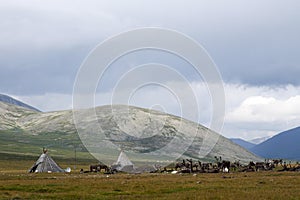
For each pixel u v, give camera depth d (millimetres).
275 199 41781
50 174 97000
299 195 44531
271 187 53500
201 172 97250
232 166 110688
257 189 51344
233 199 41875
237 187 54062
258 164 108312
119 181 65688
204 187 54906
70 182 64250
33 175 91312
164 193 49750
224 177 74938
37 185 58625
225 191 49406
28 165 186125
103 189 53594
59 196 46688
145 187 55500
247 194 45625
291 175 79312
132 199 43812
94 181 66188
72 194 48188
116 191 51594
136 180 67938
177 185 57625
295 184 57312
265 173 87312
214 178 71938
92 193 49625
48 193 50250
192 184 59188
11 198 45125
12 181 67375
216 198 43156
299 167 99375
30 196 46781
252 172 93312
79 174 96750
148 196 46375
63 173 102625
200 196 44656
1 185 58375
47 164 112062
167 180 67312
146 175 86688
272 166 108438
